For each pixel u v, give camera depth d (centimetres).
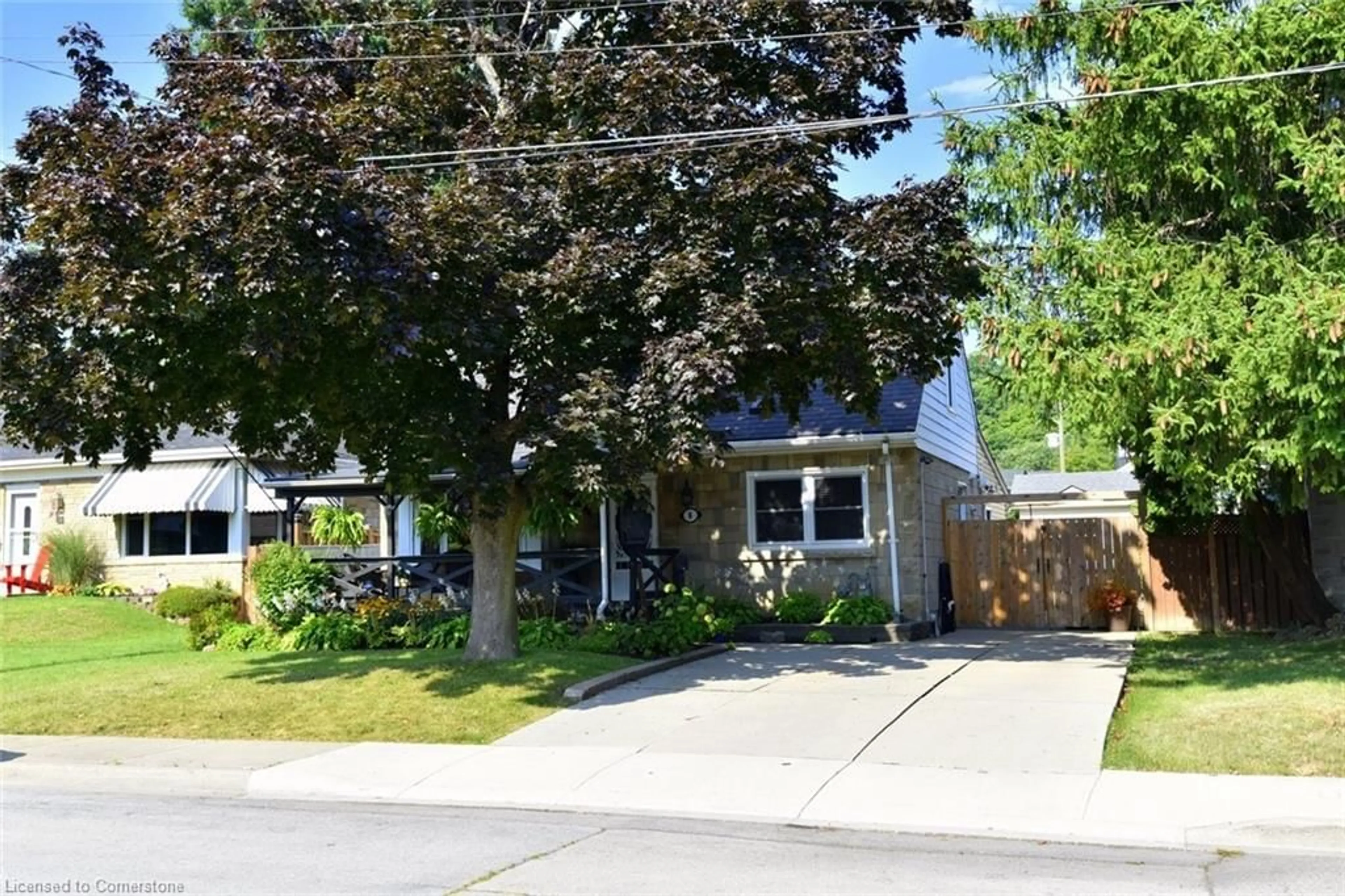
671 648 1514
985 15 1234
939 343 1280
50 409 1125
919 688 1218
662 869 658
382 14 1399
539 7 1430
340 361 1141
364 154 1141
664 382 1123
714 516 1925
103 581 2384
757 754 947
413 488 1286
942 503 2003
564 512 1791
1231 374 986
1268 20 1019
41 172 1095
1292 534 1638
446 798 873
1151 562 1859
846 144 1312
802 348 1280
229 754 1033
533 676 1279
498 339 1143
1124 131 1092
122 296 967
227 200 954
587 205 1228
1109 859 680
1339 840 700
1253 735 924
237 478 2295
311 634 1692
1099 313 1052
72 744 1095
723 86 1259
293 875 650
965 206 1262
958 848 708
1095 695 1139
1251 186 1074
